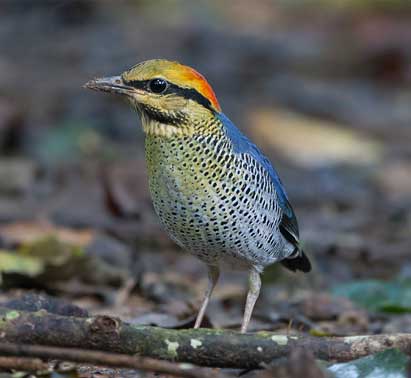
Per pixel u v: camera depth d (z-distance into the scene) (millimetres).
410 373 7609
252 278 9961
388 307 12172
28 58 26641
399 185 19375
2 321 7871
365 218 17094
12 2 30703
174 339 7898
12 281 12305
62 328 7840
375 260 14805
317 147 21266
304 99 24594
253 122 22062
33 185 17828
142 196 17312
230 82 25500
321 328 11211
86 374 8211
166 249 15102
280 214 10062
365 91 26062
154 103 9156
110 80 9297
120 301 12180
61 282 12445
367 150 21266
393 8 31406
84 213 16234
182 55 27328
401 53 27406
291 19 32406
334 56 28297
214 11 32688
